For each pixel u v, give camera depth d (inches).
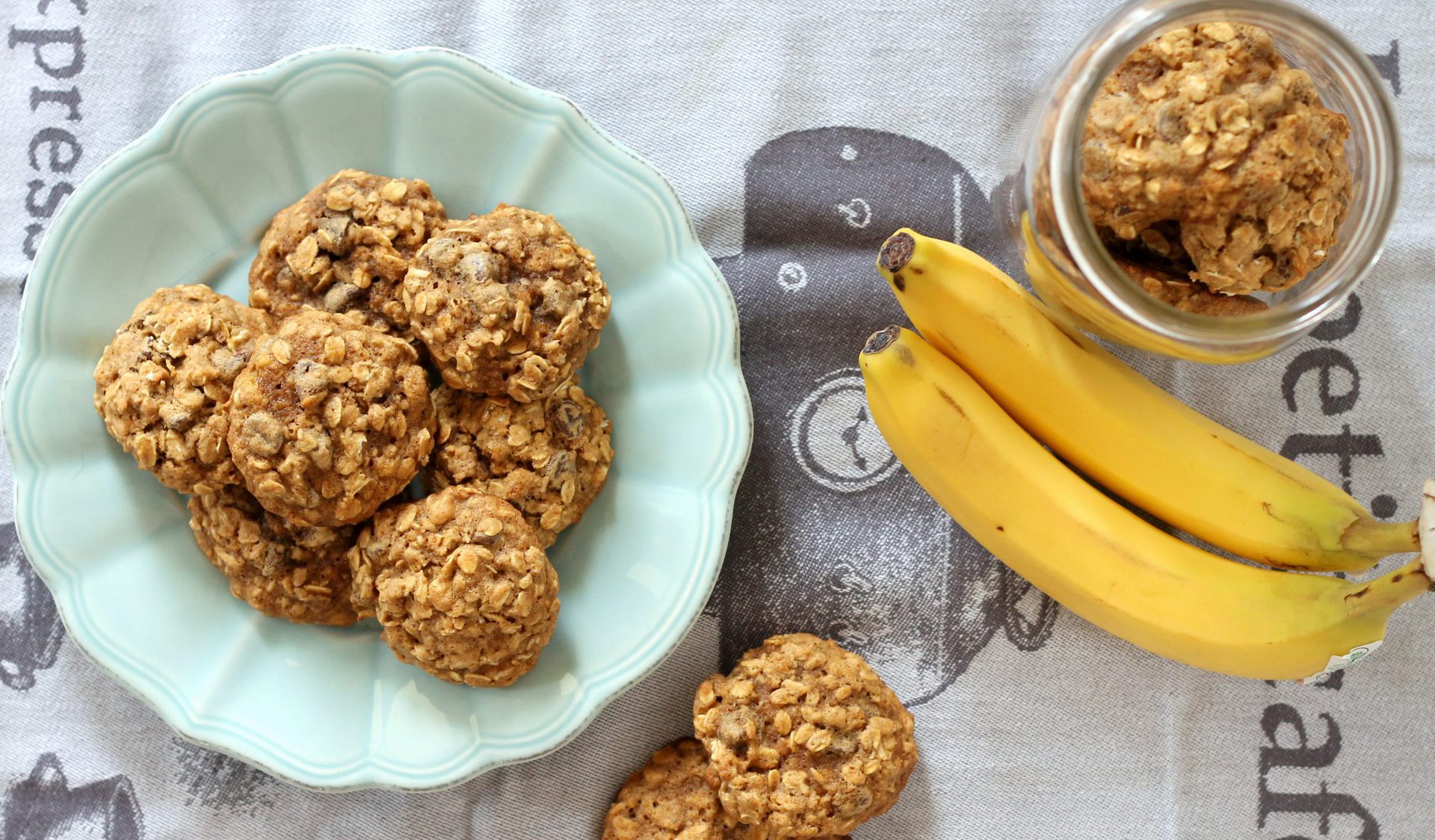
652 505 33.2
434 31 33.8
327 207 32.0
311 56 32.3
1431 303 33.8
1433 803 33.9
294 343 31.1
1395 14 33.8
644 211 32.9
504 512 31.7
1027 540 31.9
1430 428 33.8
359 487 31.0
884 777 32.0
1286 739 34.0
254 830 33.6
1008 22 34.0
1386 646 34.0
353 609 32.7
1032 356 31.7
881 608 33.9
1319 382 33.9
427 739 32.7
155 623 32.5
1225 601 31.5
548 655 32.9
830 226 34.0
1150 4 29.8
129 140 33.7
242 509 32.1
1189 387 33.9
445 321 31.2
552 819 33.8
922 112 34.0
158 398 31.2
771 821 31.9
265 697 32.8
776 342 33.9
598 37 33.9
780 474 33.9
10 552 33.6
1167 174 29.5
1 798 33.5
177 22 33.7
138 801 33.6
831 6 34.0
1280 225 29.7
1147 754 34.0
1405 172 33.8
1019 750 34.0
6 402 31.9
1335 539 31.3
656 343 33.2
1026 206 30.9
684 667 33.8
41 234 33.7
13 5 33.6
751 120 33.9
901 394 31.7
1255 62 29.7
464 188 33.2
